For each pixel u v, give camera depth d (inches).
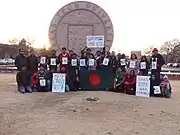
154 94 576.1
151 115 381.1
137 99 518.6
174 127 321.1
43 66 611.5
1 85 726.5
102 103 457.7
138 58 663.8
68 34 882.8
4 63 2856.8
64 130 295.6
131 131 298.8
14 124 317.4
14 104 435.2
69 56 618.8
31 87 597.3
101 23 874.8
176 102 502.6
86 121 338.3
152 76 581.3
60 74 597.9
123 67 621.9
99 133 287.3
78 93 573.9
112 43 875.4
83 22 879.1
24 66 581.6
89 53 636.1
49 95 542.0
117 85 611.5
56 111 391.2
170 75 1288.1
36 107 418.9
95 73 629.6
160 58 581.3
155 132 298.4
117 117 364.2
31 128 301.3
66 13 881.5
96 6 871.7
